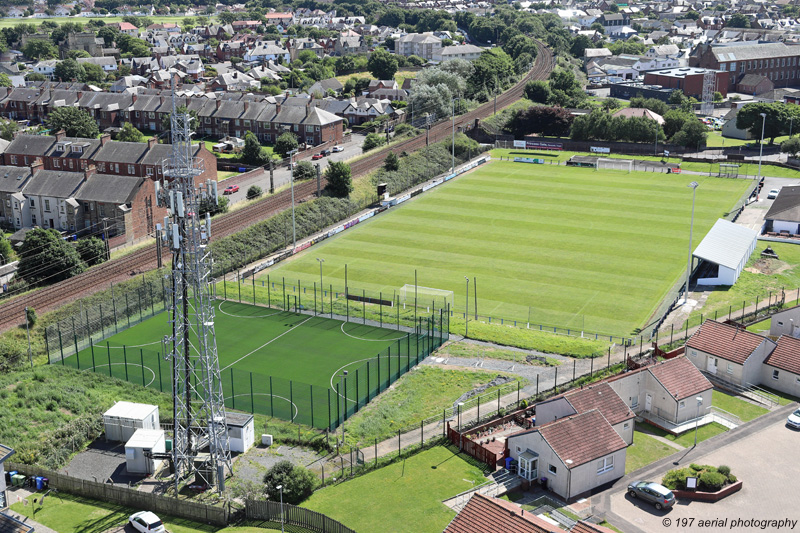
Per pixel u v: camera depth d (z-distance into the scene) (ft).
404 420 338.34
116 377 379.96
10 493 289.53
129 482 299.79
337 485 290.35
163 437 311.47
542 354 400.67
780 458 304.30
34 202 620.90
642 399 340.80
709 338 376.68
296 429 331.16
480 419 334.85
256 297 477.36
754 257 534.37
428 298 474.90
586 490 284.00
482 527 239.09
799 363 355.77
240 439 315.78
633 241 566.77
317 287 495.82
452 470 298.56
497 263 531.50
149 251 538.47
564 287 489.67
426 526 264.11
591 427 292.81
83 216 602.85
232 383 367.66
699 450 310.86
